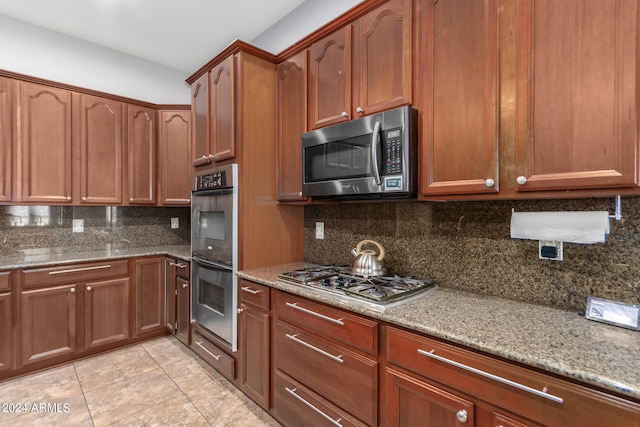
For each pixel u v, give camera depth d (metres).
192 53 3.17
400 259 1.83
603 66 0.95
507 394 0.92
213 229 2.31
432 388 1.09
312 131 1.81
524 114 1.11
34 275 2.32
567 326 1.08
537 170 1.08
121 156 2.91
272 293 1.80
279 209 2.27
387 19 1.51
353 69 1.67
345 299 1.41
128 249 3.17
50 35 2.76
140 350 2.75
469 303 1.35
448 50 1.30
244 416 1.88
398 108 1.40
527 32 1.10
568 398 0.82
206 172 2.38
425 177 1.37
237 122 2.08
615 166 0.94
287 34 2.55
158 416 1.88
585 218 1.14
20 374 2.29
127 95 3.19
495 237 1.46
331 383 1.45
